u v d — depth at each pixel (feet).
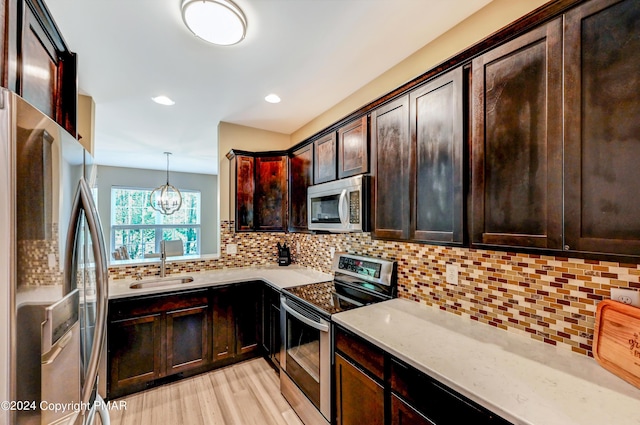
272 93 8.36
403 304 6.03
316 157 8.42
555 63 3.35
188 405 6.98
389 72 7.07
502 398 2.94
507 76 3.85
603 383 3.18
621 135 2.87
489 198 4.06
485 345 4.13
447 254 5.47
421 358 3.77
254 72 7.16
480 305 4.92
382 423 4.25
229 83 7.75
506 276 4.57
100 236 3.31
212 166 20.75
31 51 2.94
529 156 3.61
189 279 9.18
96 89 8.03
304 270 10.17
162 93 8.33
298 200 9.41
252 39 5.83
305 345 6.29
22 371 2.15
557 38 3.33
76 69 4.11
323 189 7.53
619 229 2.88
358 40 5.93
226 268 10.43
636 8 2.77
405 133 5.44
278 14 5.12
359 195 6.27
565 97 3.26
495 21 4.89
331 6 4.95
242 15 5.08
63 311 2.74
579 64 3.15
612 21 2.92
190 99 8.78
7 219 2.03
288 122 10.85
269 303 8.48
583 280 3.74
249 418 6.54
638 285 3.30
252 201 10.40
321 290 7.28
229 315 8.70
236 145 11.05
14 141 2.08
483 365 3.59
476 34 5.17
